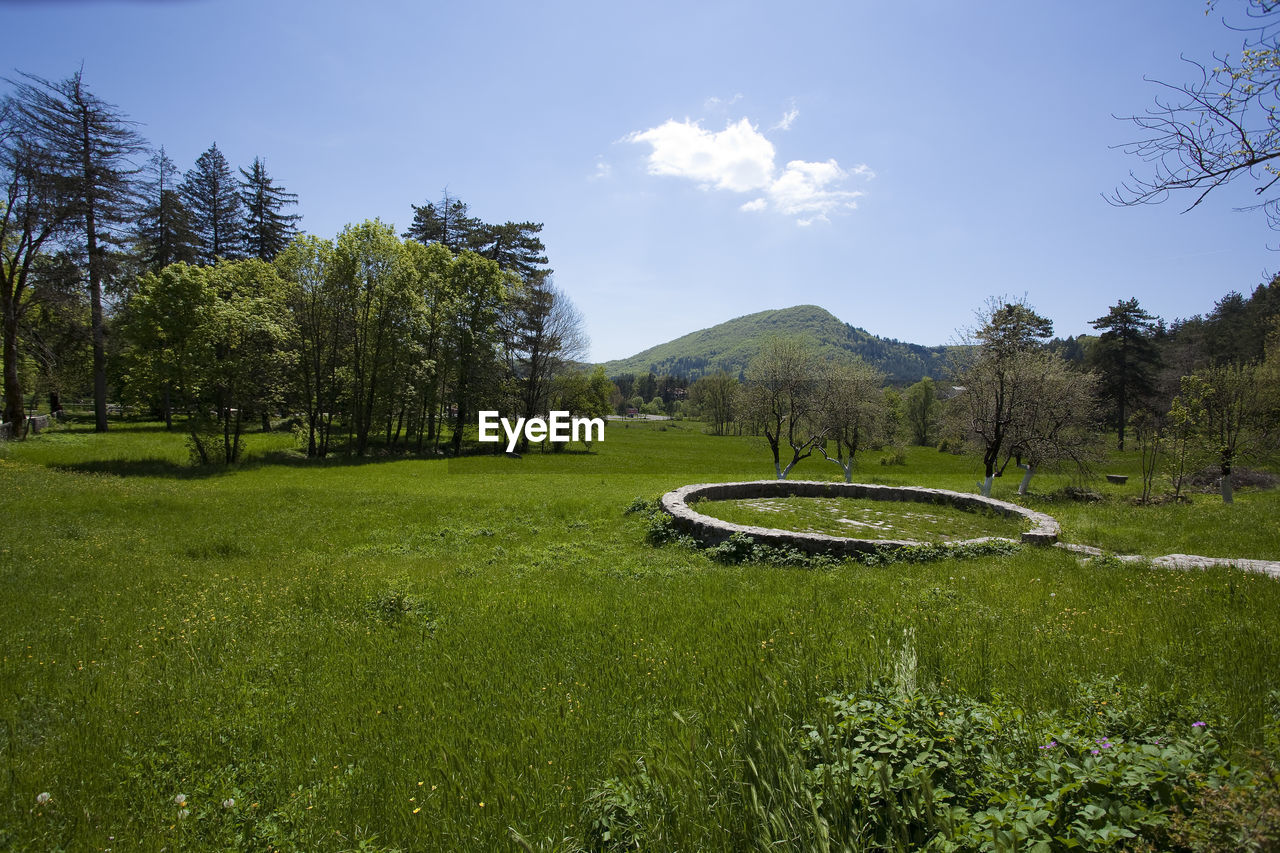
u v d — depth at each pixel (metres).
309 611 7.72
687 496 15.64
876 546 10.47
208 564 11.09
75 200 30.11
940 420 29.52
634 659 5.57
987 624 6.09
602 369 64.25
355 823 3.34
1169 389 47.78
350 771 3.88
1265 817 2.04
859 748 2.99
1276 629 5.59
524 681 5.22
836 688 4.03
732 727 3.59
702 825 2.74
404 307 39.31
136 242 39.81
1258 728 3.21
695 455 51.25
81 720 4.66
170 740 4.34
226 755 4.17
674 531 12.66
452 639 6.45
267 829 3.27
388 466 35.22
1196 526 14.62
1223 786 2.28
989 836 2.22
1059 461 25.52
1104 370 50.28
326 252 36.44
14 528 12.87
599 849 2.98
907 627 5.61
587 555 11.67
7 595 8.39
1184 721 3.31
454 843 3.11
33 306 32.44
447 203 54.28
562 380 54.75
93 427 40.19
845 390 29.73
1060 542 11.90
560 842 2.97
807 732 3.33
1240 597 6.85
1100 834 2.14
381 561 11.66
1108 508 20.06
